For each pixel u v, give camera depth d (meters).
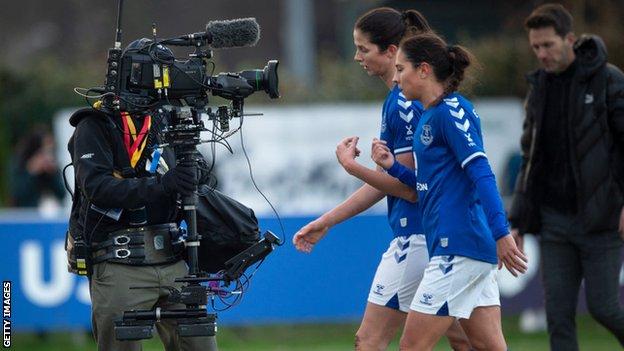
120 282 19.16
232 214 19.69
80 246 19.27
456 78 19.06
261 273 33.81
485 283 19.22
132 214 19.25
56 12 80.50
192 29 79.38
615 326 24.25
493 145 45.16
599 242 24.06
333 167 43.22
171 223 19.64
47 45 79.19
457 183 18.86
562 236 24.28
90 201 18.95
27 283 33.03
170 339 20.44
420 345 19.11
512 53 49.59
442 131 18.73
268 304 33.84
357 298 34.34
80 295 33.34
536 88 24.48
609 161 23.95
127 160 19.14
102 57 64.12
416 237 20.28
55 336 36.75
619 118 23.80
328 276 34.22
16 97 47.97
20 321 33.03
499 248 18.41
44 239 33.16
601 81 23.89
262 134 42.56
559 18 23.84
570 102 23.98
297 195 42.81
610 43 53.12
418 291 19.12
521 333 36.84
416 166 19.33
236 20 19.22
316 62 62.28
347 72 46.56
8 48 79.00
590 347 34.06
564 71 24.20
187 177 18.55
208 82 18.92
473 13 61.41
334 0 80.62
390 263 20.56
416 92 19.11
